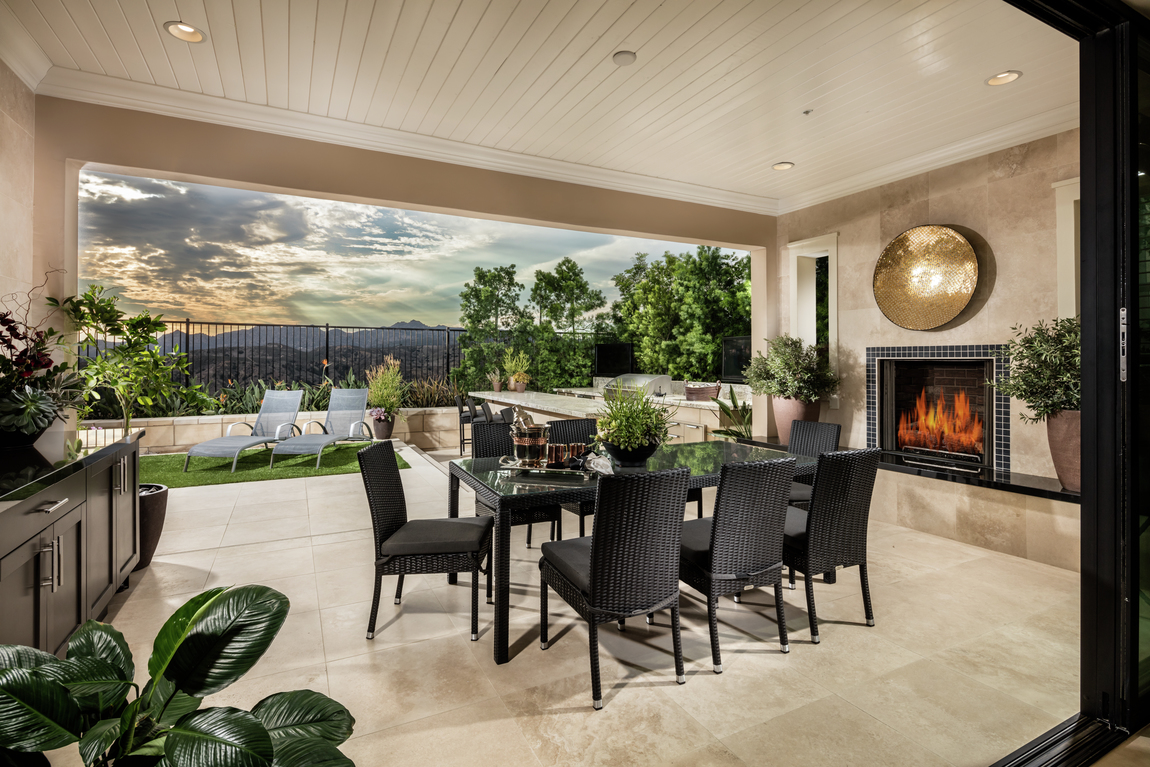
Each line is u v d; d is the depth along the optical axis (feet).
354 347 38.17
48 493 6.74
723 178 17.54
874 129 13.84
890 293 16.43
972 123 13.55
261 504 16.06
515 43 10.07
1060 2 5.90
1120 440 6.30
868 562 12.24
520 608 9.89
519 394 26.71
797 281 19.58
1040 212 13.37
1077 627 9.20
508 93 11.96
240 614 3.79
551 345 42.29
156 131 12.05
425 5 8.98
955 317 14.98
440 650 8.36
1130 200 6.23
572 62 10.71
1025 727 6.64
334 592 10.36
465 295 41.81
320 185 13.57
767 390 18.31
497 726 6.62
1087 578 6.58
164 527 13.93
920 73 11.15
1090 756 5.93
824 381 17.92
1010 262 13.96
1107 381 6.39
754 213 19.85
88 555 8.17
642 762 6.03
